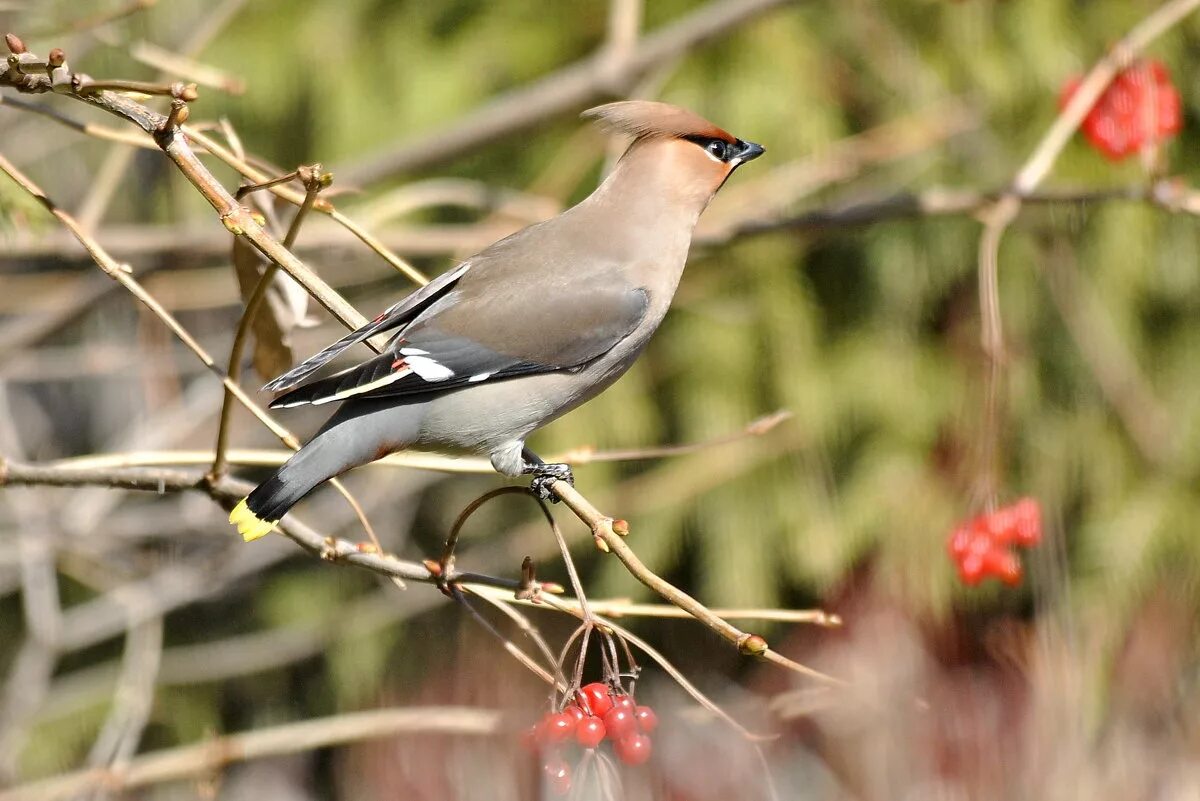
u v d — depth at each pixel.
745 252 12.23
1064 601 11.84
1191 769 10.98
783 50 12.21
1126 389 12.23
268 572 14.16
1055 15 12.05
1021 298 12.44
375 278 12.23
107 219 13.41
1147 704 11.44
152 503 13.45
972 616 12.12
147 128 5.55
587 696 5.54
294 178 5.57
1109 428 12.45
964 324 12.52
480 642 12.97
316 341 12.15
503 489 5.76
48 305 11.73
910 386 12.45
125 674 11.30
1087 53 12.05
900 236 12.42
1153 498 12.27
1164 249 12.27
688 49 11.06
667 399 12.76
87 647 14.20
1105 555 12.12
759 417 12.48
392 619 13.72
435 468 6.52
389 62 13.09
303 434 12.76
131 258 11.10
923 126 11.72
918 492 12.29
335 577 14.20
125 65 11.45
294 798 14.59
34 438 14.47
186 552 13.34
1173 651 11.70
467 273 6.97
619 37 11.21
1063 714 10.87
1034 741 10.74
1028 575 12.48
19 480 6.37
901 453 12.40
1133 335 12.35
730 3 10.99
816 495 12.48
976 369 12.33
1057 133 8.23
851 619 12.13
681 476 12.43
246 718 14.55
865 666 11.74
